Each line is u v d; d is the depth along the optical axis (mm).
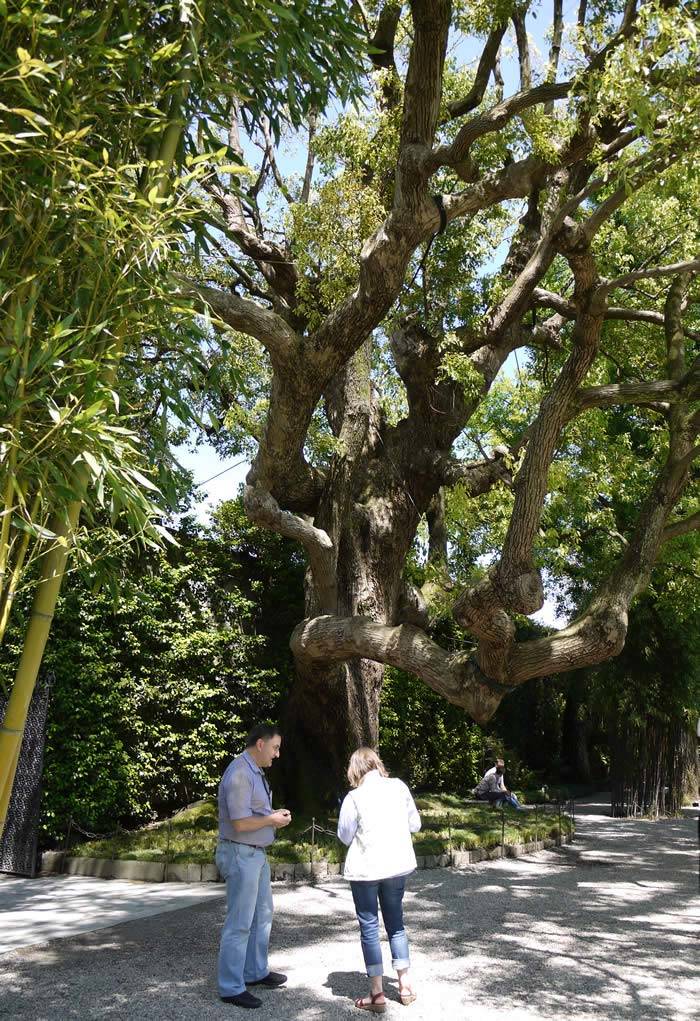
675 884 10641
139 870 10219
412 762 19406
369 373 14719
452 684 9750
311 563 12516
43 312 4664
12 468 3986
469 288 13820
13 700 4254
